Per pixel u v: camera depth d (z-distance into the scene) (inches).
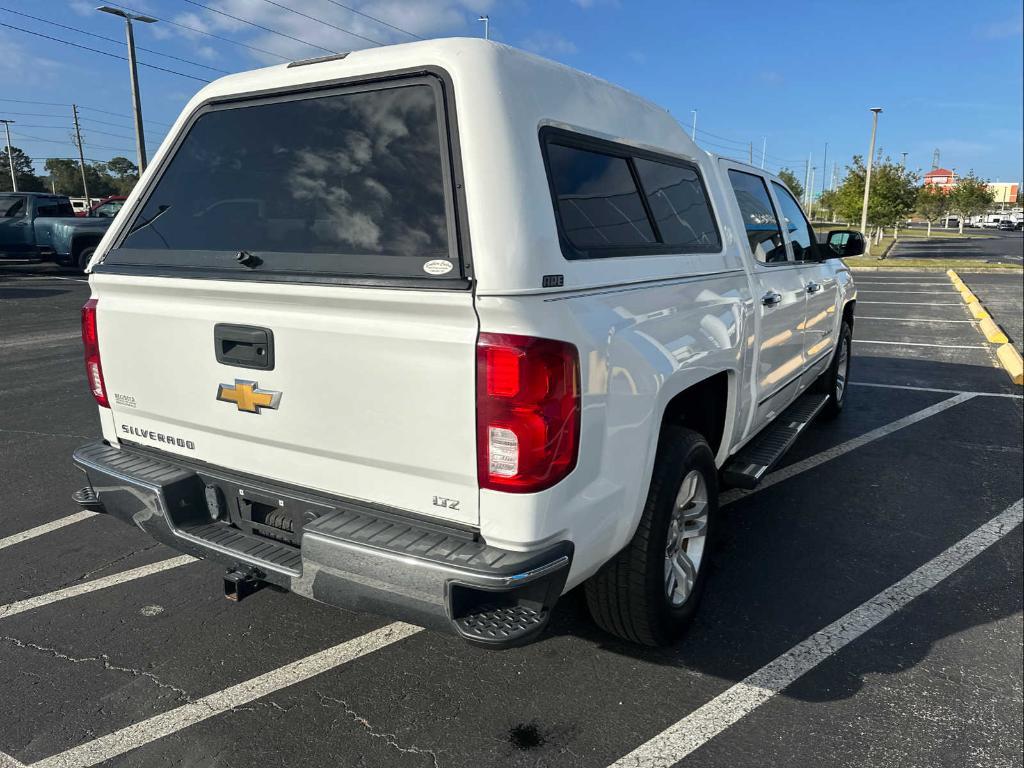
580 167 98.3
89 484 123.7
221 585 141.2
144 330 108.2
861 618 131.6
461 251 82.0
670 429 116.0
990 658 119.8
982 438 239.3
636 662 118.0
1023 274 895.7
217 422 103.5
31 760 96.3
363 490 93.7
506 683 112.5
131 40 984.3
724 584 143.6
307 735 101.3
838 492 191.9
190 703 107.6
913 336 455.5
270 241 99.0
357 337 88.0
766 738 101.2
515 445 81.2
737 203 150.3
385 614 88.0
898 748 99.5
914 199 1327.5
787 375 180.9
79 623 127.8
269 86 104.7
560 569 85.3
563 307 85.3
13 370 327.0
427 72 90.1
